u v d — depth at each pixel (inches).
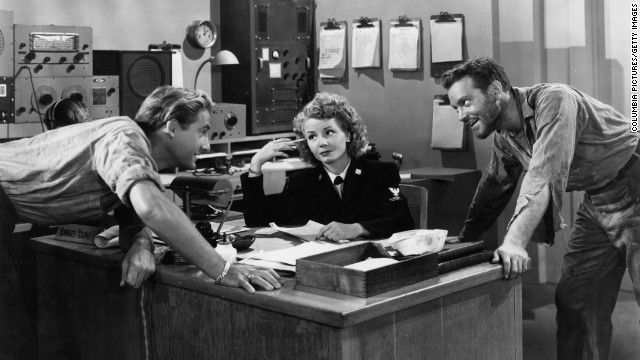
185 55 211.0
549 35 186.4
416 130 215.2
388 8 217.2
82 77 162.6
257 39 212.2
